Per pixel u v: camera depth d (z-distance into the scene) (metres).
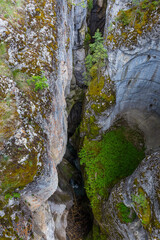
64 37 9.13
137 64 10.35
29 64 5.66
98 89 11.87
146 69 10.66
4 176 4.19
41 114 5.51
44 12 6.86
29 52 5.82
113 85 11.34
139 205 6.75
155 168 6.62
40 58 6.05
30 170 4.52
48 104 5.96
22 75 5.45
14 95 4.91
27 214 4.96
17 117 4.68
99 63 11.41
